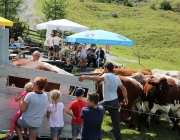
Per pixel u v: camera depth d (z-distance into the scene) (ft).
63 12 123.65
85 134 19.92
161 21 210.79
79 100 24.50
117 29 176.24
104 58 71.41
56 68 28.53
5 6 105.81
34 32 121.90
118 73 39.27
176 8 275.18
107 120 34.76
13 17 107.86
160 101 31.86
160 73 43.37
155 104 32.53
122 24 187.83
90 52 72.02
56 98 23.73
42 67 27.35
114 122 26.02
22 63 28.07
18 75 25.12
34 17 159.63
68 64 50.60
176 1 297.94
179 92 33.99
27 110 22.20
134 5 295.89
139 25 186.91
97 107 20.42
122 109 32.30
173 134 32.99
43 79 22.56
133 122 33.37
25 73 25.38
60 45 72.74
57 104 23.99
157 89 31.53
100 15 211.20
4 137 25.45
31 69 25.57
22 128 25.05
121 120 32.35
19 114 23.15
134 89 32.24
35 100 22.08
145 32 169.27
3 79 24.59
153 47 144.77
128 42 46.73
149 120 34.12
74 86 28.84
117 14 217.56
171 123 36.78
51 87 26.61
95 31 47.55
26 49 74.28
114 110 25.98
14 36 92.17
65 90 26.73
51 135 23.98
